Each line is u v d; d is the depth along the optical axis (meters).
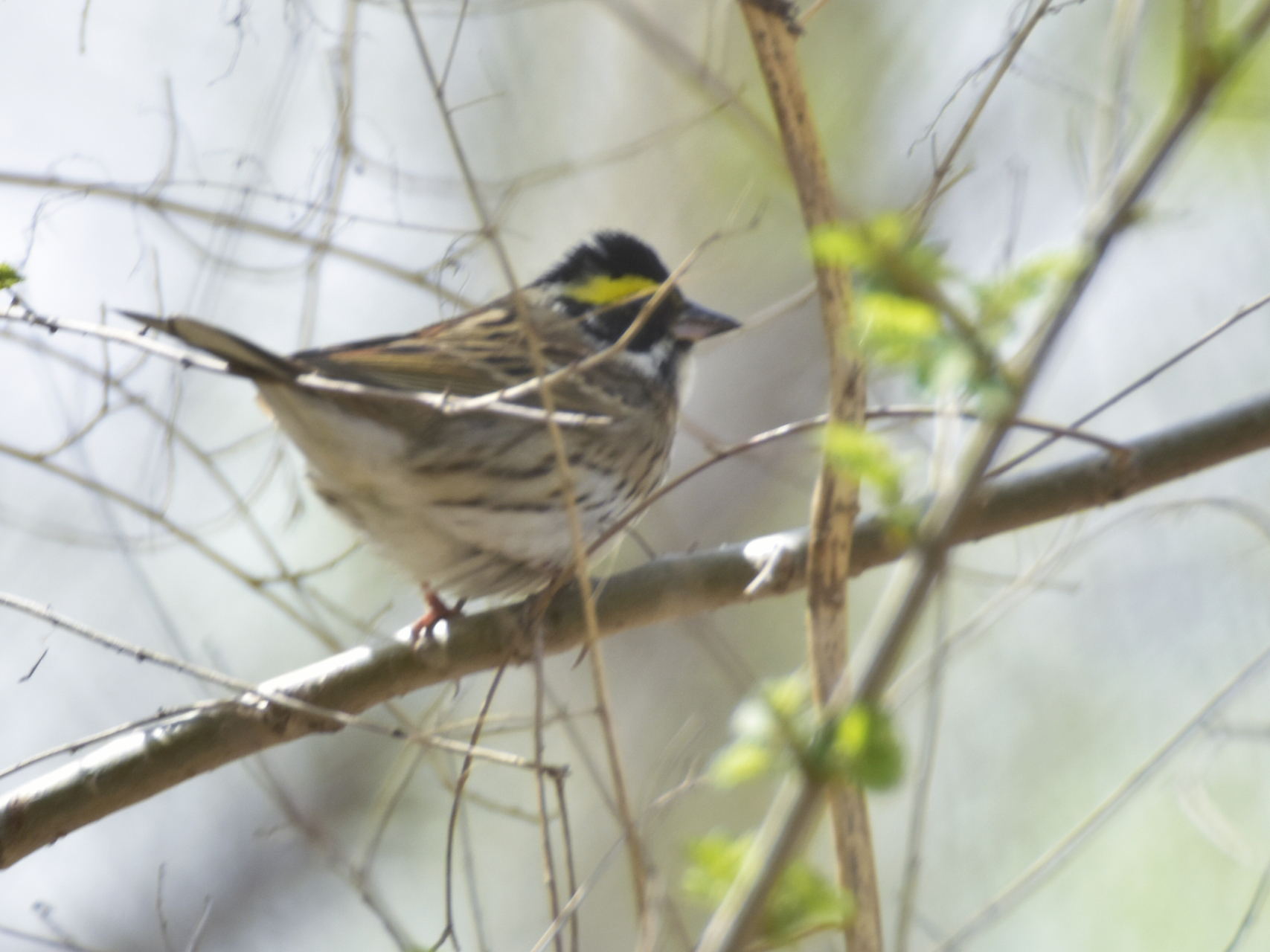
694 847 4.84
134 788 8.02
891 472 4.41
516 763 6.66
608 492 10.34
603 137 16.05
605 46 16.12
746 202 15.20
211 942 13.16
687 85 12.18
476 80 14.66
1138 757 14.00
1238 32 4.25
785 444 14.09
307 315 9.12
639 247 11.50
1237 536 14.21
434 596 9.67
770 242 16.03
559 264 11.52
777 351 16.05
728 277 16.17
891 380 8.67
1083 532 11.27
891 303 4.36
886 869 13.78
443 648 8.68
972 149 13.84
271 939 13.26
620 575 8.95
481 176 14.98
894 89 15.74
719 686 14.28
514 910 13.82
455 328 10.09
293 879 13.44
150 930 13.15
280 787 10.02
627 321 11.12
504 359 9.73
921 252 4.44
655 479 11.20
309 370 7.69
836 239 4.40
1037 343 4.39
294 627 13.41
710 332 11.60
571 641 8.88
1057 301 4.35
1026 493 8.39
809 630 6.78
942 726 14.43
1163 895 13.20
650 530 15.35
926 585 4.23
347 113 8.69
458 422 9.29
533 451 9.62
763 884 4.20
